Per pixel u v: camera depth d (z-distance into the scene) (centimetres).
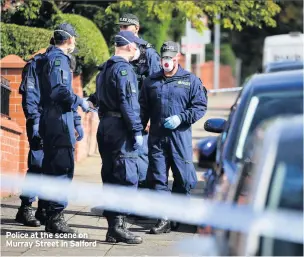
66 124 2942
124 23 3288
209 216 1708
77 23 5153
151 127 3119
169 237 3008
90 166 4844
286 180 1429
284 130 1513
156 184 3108
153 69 3303
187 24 8494
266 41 5412
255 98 2205
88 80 5325
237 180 1756
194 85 3084
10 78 4128
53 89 2911
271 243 1385
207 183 2253
